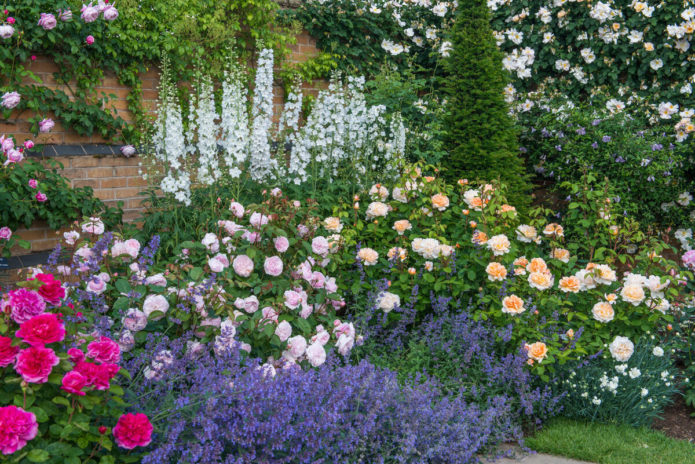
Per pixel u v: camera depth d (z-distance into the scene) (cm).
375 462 257
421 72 812
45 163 451
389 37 765
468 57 637
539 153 711
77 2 470
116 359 208
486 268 386
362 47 732
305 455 235
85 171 479
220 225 345
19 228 438
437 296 412
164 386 250
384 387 278
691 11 679
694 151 638
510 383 341
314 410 244
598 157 638
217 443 216
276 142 560
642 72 720
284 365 278
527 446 320
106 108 493
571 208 454
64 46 465
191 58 554
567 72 779
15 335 191
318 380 268
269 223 343
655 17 703
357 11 704
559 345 348
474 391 335
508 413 329
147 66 523
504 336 351
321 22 687
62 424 187
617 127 645
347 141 535
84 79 480
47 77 465
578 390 353
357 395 268
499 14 791
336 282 416
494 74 632
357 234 445
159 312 271
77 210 461
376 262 430
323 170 498
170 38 520
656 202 634
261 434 230
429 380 332
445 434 286
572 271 421
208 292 282
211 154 430
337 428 246
